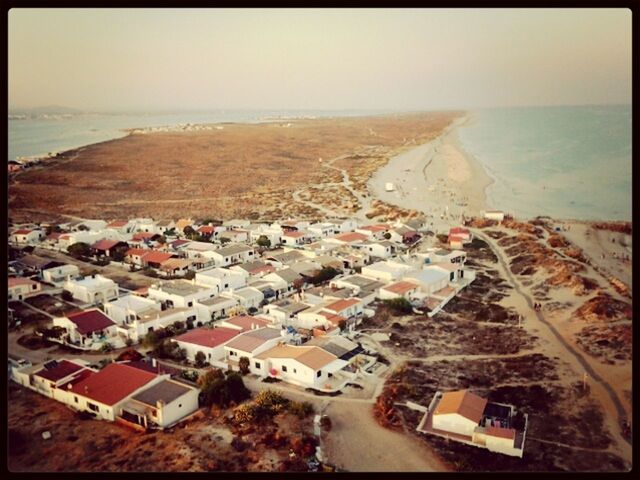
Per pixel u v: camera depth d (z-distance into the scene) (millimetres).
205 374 52719
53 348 61938
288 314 69250
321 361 54062
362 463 40125
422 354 59906
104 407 46594
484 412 46625
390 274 83688
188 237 115500
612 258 92375
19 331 66875
